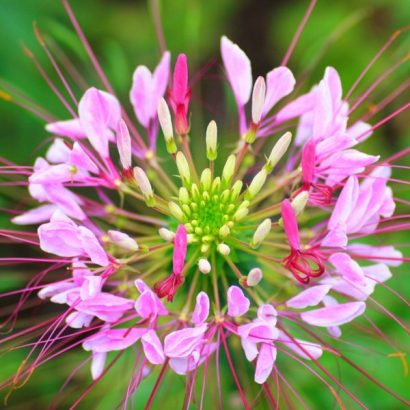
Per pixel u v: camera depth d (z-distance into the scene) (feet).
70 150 1.71
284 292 1.79
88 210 1.81
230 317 1.74
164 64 1.80
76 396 2.03
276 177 1.84
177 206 1.73
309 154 1.66
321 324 1.68
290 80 1.76
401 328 1.96
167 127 1.73
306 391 1.96
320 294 1.66
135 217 1.80
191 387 1.70
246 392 1.85
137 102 1.81
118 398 1.92
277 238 1.79
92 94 1.72
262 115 1.78
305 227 1.90
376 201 1.70
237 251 1.76
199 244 1.75
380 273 1.73
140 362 1.77
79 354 1.98
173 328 1.74
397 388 1.96
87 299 1.64
